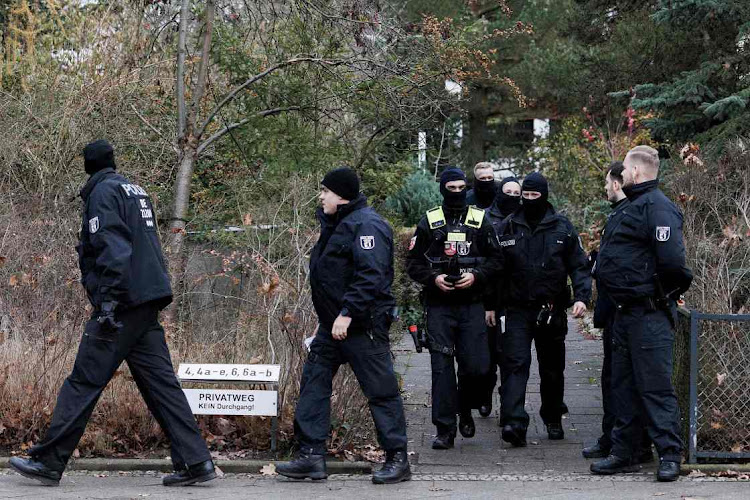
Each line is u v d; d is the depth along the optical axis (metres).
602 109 19.59
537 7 23.55
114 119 11.76
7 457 7.14
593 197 20.14
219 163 12.05
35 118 11.42
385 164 12.73
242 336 7.97
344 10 10.80
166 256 9.08
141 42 11.95
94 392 6.41
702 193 9.23
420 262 7.71
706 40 12.38
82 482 6.62
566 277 7.96
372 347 6.63
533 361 11.80
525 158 25.83
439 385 7.70
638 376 6.69
